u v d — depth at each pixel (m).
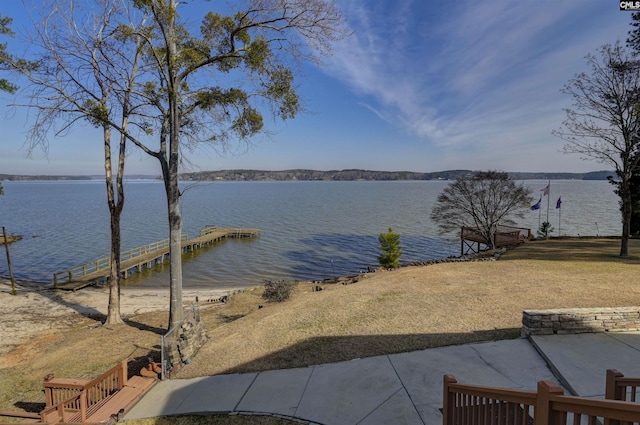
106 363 9.65
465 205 26.12
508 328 8.12
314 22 9.88
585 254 17.27
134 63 12.17
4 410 7.81
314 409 5.72
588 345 6.73
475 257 20.39
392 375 6.41
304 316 10.16
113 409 6.37
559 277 12.53
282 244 37.38
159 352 10.12
